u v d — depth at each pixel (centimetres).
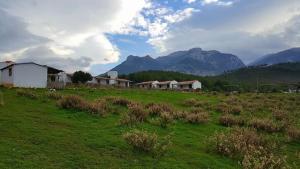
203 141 2186
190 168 1593
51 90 4956
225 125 2961
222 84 16325
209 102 4806
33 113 2598
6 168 1320
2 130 1888
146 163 1587
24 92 3816
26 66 6556
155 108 3072
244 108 4375
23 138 1766
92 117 2623
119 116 2784
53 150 1625
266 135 2580
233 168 1681
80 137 1925
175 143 2058
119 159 1602
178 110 3431
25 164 1389
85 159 1548
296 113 4169
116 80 13838
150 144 1775
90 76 11306
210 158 1792
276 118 3656
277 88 14062
